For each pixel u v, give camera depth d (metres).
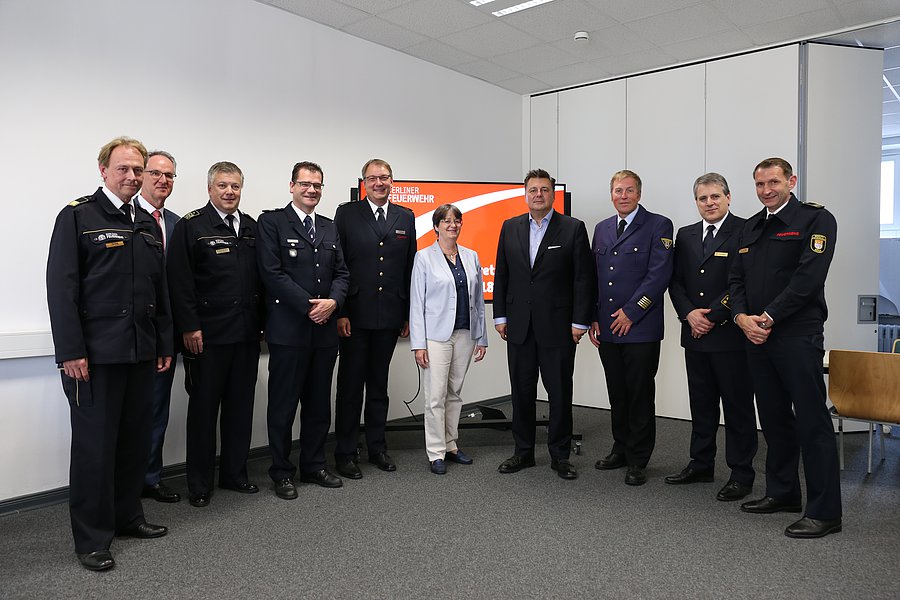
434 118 4.98
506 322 3.48
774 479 2.77
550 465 3.56
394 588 2.08
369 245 3.35
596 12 3.98
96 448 2.25
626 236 3.28
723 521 2.68
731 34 4.32
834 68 4.36
